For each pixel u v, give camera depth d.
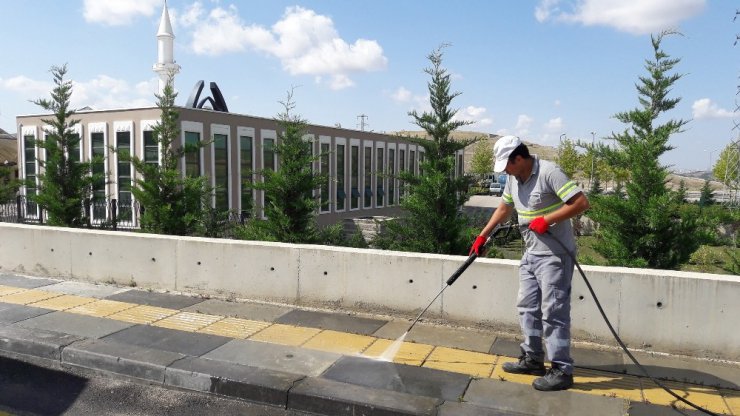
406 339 5.44
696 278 4.90
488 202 42.62
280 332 5.66
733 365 4.79
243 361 4.91
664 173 7.00
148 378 4.87
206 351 5.15
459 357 4.99
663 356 4.99
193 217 11.41
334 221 26.69
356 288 6.24
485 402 4.11
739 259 7.95
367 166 30.02
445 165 8.61
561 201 4.28
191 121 19.52
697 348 4.94
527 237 4.44
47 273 8.00
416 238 8.66
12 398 4.58
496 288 5.62
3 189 18.23
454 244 8.45
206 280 6.98
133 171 19.91
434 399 4.17
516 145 4.29
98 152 21.12
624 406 4.04
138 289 7.34
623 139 7.31
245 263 6.76
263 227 9.88
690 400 4.14
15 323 5.93
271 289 6.65
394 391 4.31
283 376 4.59
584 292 5.27
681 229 6.98
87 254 7.71
